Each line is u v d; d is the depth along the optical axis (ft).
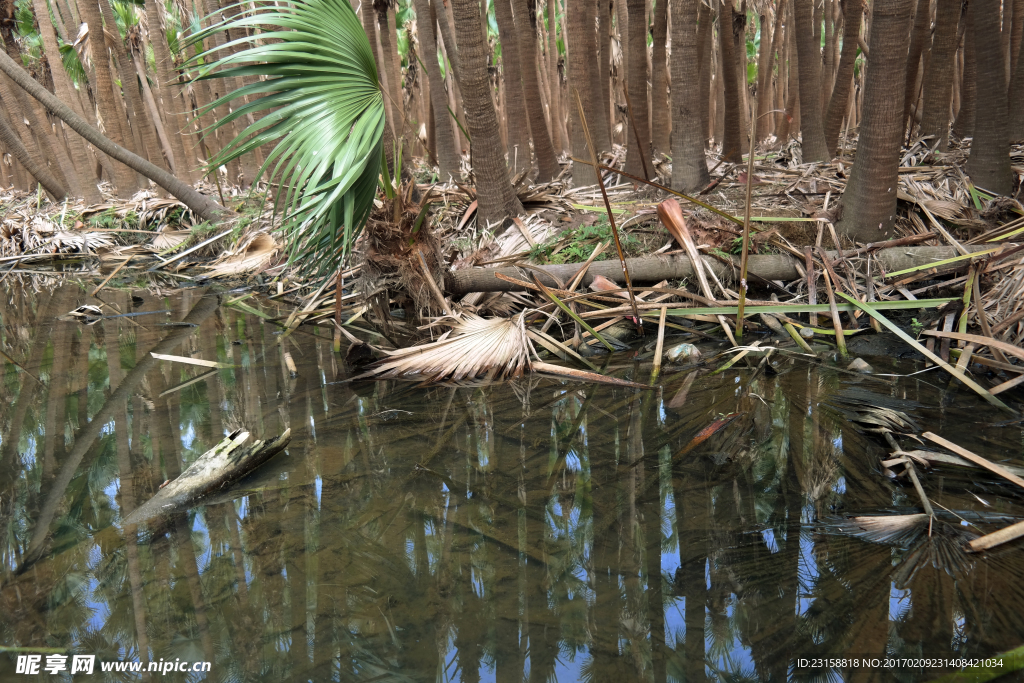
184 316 19.48
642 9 21.67
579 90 23.67
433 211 20.92
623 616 6.46
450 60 25.81
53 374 14.52
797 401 11.11
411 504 8.58
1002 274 13.10
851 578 6.75
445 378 13.28
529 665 5.87
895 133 14.75
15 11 35.88
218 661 6.03
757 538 7.52
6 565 7.55
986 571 6.72
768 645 5.96
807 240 16.21
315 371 14.15
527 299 15.98
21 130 37.63
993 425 9.73
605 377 12.68
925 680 5.46
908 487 8.33
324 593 6.89
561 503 8.48
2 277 26.81
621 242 16.99
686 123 20.22
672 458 9.50
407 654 6.06
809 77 23.03
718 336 14.64
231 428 11.21
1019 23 25.31
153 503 8.70
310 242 12.35
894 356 12.85
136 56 38.34
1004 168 17.44
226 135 32.94
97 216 32.35
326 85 11.16
